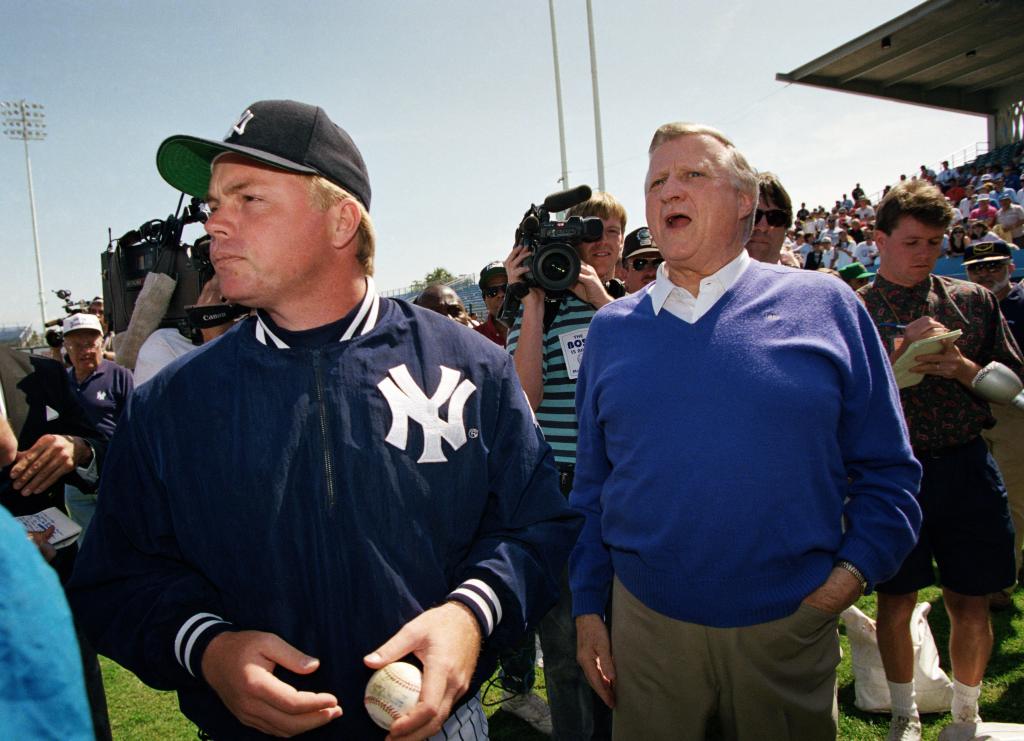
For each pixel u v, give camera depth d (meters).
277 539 1.04
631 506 1.62
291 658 0.97
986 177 18.41
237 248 1.09
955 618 2.41
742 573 1.49
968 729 2.19
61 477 2.02
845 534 1.59
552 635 2.21
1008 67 23.38
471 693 1.17
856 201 21.14
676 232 1.64
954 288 2.52
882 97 24.72
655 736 1.65
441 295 4.66
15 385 2.02
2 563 0.48
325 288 1.16
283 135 1.11
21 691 0.47
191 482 1.08
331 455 1.07
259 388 1.11
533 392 2.32
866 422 1.60
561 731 2.20
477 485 1.18
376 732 1.05
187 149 1.24
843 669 3.03
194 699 1.13
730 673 1.53
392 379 1.14
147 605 1.09
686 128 1.72
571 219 2.36
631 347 1.69
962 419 2.30
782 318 1.56
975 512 2.30
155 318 2.87
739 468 1.47
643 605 1.64
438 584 1.11
